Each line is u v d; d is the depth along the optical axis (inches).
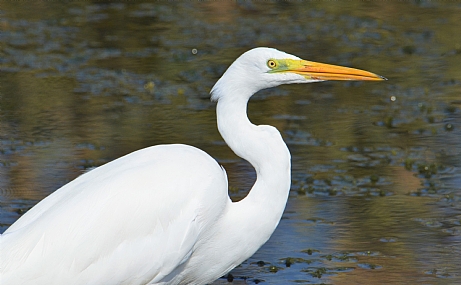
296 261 377.4
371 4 1015.6
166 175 295.7
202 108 630.5
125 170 298.4
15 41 828.0
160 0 1031.0
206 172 301.4
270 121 598.5
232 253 313.0
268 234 312.8
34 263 281.1
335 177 485.4
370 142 550.9
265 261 380.5
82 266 284.0
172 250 292.5
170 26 899.4
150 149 312.3
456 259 376.8
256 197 308.0
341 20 932.0
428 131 573.0
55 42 828.0
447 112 617.0
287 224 420.2
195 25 905.5
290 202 448.8
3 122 589.3
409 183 475.2
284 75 310.5
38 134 563.8
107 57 778.2
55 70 732.7
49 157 514.6
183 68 740.7
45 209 295.6
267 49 309.0
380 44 820.6
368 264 372.8
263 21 925.8
